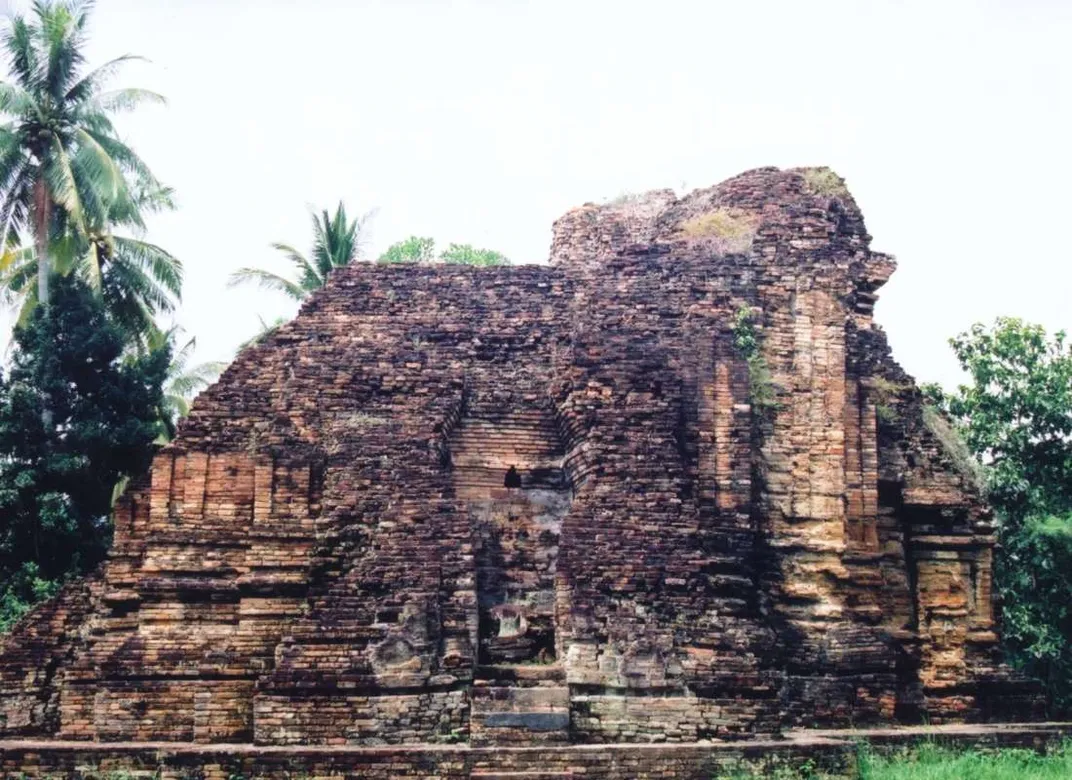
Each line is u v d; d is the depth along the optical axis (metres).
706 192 30.41
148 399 38.69
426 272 29.11
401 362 27.77
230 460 26.47
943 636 29.28
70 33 41.59
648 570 24.50
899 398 30.09
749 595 26.23
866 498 28.36
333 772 21.75
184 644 25.38
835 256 28.84
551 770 21.81
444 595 24.11
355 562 25.14
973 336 37.25
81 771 22.20
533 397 27.92
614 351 26.92
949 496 29.62
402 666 23.33
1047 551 33.75
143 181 43.25
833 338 28.50
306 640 23.48
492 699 22.69
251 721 24.83
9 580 35.66
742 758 22.25
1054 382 36.06
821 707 26.81
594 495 25.25
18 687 26.17
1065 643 33.66
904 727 27.17
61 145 40.56
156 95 42.34
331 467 26.05
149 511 26.45
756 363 28.06
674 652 23.73
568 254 33.22
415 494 25.19
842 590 27.66
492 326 28.67
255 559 25.88
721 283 28.14
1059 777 22.84
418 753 21.81
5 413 36.94
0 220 41.09
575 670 23.47
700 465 27.00
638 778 21.97
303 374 27.38
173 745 22.91
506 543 26.80
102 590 26.80
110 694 24.78
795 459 27.97
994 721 28.83
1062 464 35.84
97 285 40.38
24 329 38.34
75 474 36.75
